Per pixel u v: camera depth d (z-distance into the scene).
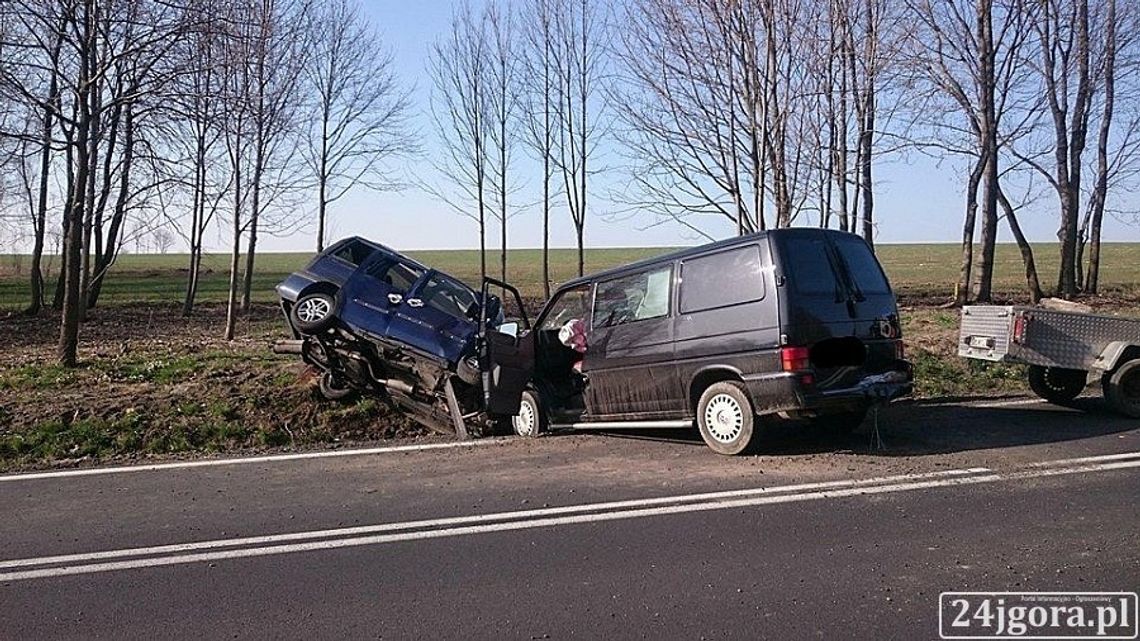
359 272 11.09
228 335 18.38
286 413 10.58
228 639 4.30
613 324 9.58
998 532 5.74
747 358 8.22
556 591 4.85
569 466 8.08
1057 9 23.17
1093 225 28.83
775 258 8.15
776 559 5.30
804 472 7.53
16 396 10.70
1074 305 16.59
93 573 5.29
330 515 6.51
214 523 6.34
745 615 4.47
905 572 5.04
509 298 27.61
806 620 4.40
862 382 8.20
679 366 8.80
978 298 21.58
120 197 24.53
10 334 20.14
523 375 10.12
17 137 12.47
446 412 10.48
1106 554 5.27
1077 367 10.02
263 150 19.33
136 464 8.66
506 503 6.74
